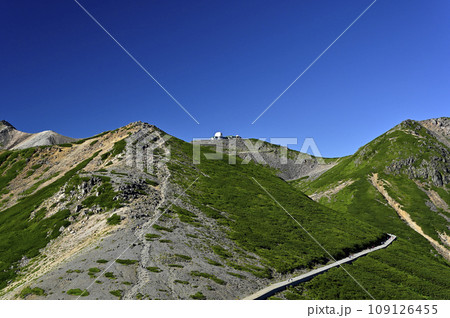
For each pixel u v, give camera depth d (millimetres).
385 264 86875
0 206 105375
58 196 83250
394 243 115625
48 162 134375
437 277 86250
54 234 67125
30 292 38969
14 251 63500
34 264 57281
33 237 67812
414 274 85688
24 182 121188
